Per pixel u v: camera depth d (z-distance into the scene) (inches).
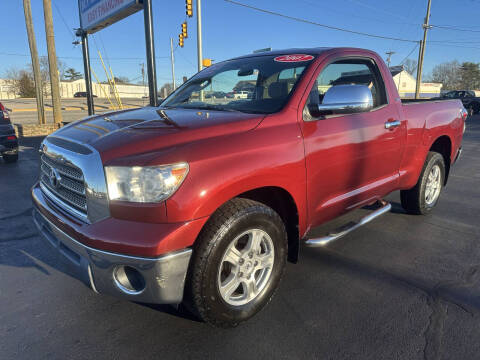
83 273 84.9
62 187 95.1
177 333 95.7
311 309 105.6
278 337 93.7
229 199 87.4
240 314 93.6
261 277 100.0
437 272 127.7
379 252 142.9
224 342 92.0
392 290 116.0
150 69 333.4
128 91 2854.3
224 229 84.1
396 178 147.6
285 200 105.7
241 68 133.5
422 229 166.1
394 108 139.7
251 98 119.3
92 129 98.3
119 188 78.9
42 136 546.6
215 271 84.7
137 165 77.8
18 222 175.0
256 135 94.7
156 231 76.5
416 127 150.6
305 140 103.7
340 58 124.3
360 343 91.5
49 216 94.3
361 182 128.8
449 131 174.4
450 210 193.8
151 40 327.9
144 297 80.4
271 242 98.0
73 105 1494.8
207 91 134.0
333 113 110.5
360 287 117.6
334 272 127.0
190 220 78.4
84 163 82.5
